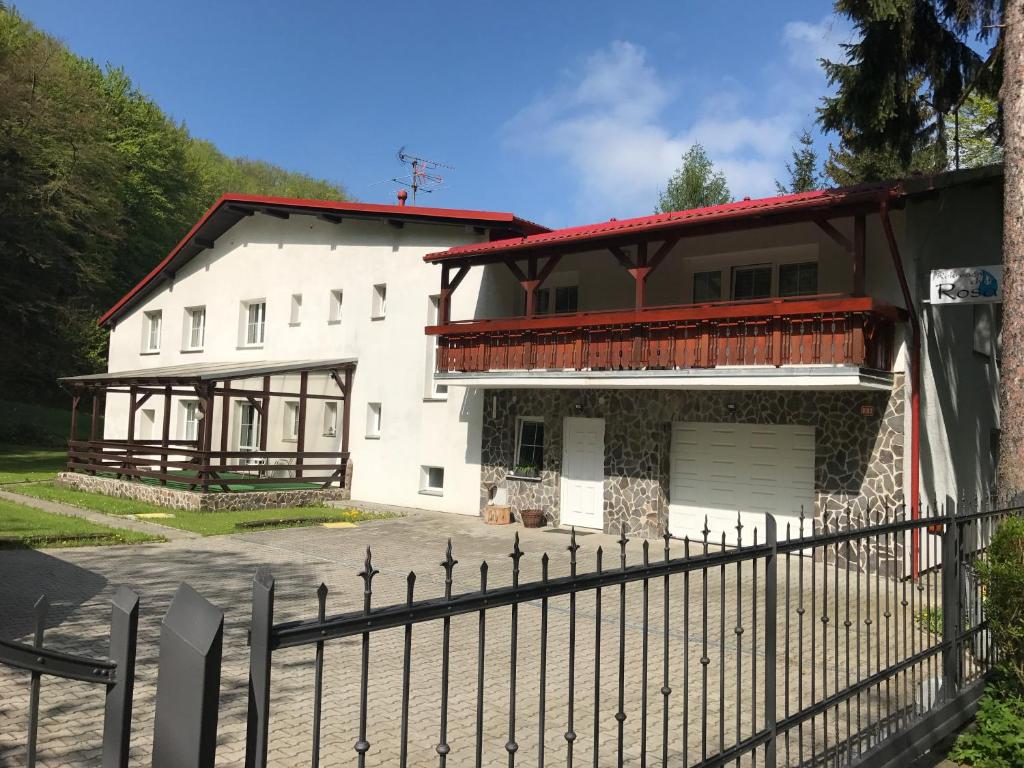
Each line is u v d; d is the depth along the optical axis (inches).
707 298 558.3
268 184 2369.6
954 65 437.1
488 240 665.0
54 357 1175.6
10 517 540.4
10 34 1216.2
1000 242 551.2
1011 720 213.8
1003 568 222.7
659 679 253.4
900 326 443.5
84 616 301.4
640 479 554.9
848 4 391.9
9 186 1000.2
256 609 79.1
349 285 757.9
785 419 487.5
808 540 163.9
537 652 282.5
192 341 937.5
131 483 682.8
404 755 92.3
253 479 663.1
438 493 673.6
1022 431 328.5
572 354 526.0
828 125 468.1
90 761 178.5
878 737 185.9
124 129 1576.0
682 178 1245.1
